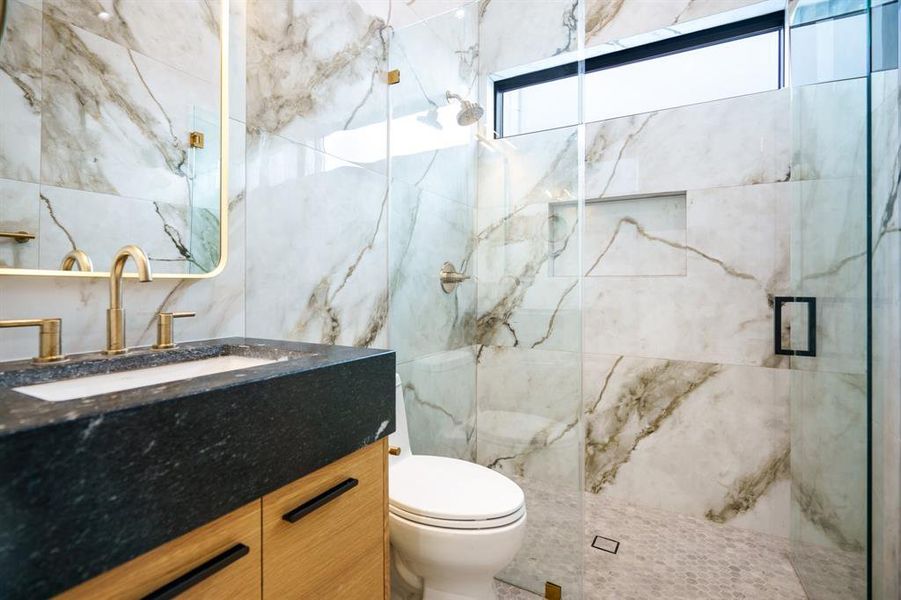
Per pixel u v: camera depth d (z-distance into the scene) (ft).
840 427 4.34
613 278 7.39
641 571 5.46
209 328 3.70
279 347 3.31
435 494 4.18
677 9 6.89
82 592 1.53
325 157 4.82
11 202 2.64
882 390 3.69
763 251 6.40
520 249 6.08
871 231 3.75
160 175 3.35
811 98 4.98
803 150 5.25
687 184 6.81
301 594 2.42
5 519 1.31
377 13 5.62
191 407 1.83
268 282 4.19
